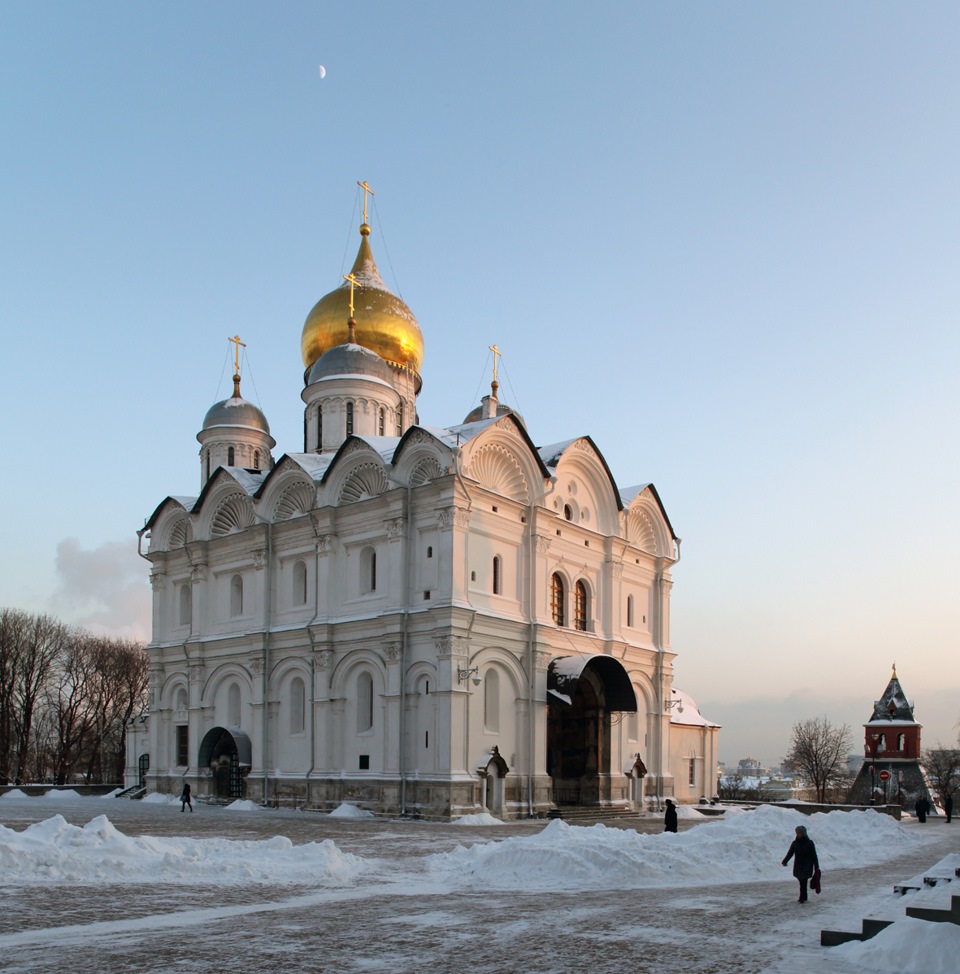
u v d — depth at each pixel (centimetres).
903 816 6050
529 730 4825
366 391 6166
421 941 1562
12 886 2034
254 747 5247
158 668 6112
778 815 3453
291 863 2462
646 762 5791
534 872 2419
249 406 6931
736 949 1534
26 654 8694
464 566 4594
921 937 1426
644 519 6144
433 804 4362
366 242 7325
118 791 6400
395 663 4609
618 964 1411
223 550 5775
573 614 5362
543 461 5294
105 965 1353
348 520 5025
